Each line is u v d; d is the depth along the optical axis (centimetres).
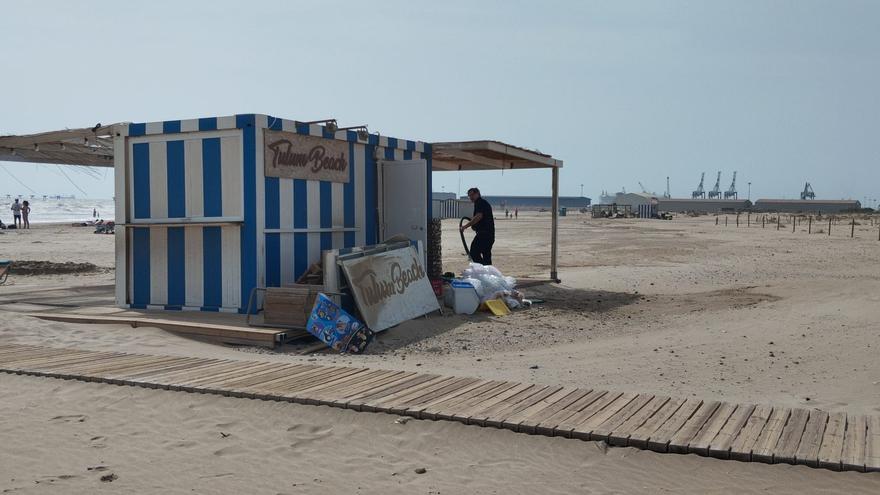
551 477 496
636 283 1722
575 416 592
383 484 487
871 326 1084
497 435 564
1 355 827
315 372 752
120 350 885
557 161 1742
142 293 1189
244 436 571
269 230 1105
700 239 3762
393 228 1337
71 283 1680
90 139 1322
